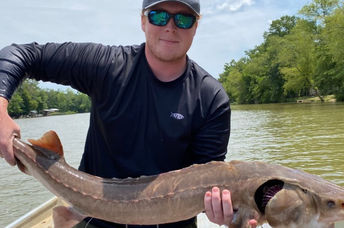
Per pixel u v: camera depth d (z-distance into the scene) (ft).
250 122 28.81
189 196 3.14
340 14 42.86
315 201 2.88
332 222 2.91
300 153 13.25
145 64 3.55
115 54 3.60
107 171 3.60
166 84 3.51
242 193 3.01
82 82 3.58
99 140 3.65
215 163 3.25
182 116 3.49
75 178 3.37
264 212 3.00
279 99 69.00
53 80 3.63
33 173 3.37
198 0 3.49
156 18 3.37
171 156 3.53
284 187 2.93
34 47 3.52
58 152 3.46
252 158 13.17
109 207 3.28
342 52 42.50
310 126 21.45
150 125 3.49
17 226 5.15
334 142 14.92
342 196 2.86
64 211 3.40
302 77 54.29
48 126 46.83
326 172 10.32
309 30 57.31
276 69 65.98
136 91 3.51
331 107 36.40
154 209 3.22
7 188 12.27
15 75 3.32
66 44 3.59
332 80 46.85
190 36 3.48
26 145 3.34
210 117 3.57
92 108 3.71
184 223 3.75
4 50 3.43
